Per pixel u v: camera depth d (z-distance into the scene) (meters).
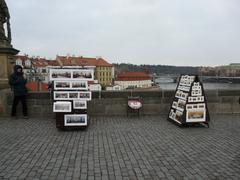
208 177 4.65
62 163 5.27
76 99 8.05
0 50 10.17
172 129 8.27
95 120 9.62
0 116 10.07
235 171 4.93
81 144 6.55
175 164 5.26
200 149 6.22
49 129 8.16
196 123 8.69
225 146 6.47
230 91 11.06
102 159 5.50
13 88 9.70
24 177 4.60
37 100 10.14
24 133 7.63
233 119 10.00
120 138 7.13
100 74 72.56
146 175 4.72
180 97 9.07
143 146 6.42
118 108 10.58
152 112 10.77
